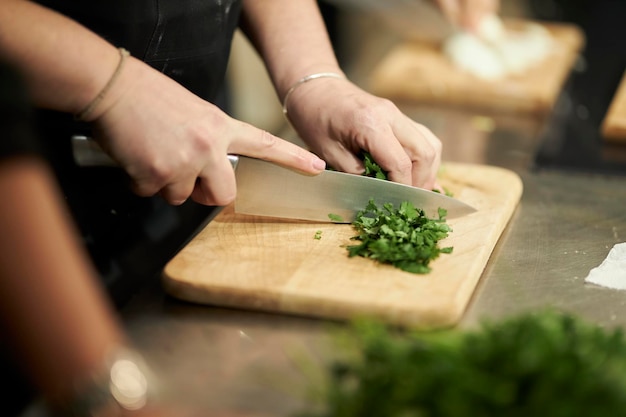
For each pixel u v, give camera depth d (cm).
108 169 139
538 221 144
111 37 125
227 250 122
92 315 71
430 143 138
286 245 124
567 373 68
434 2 234
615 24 283
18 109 67
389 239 120
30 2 102
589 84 236
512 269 124
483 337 75
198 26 135
